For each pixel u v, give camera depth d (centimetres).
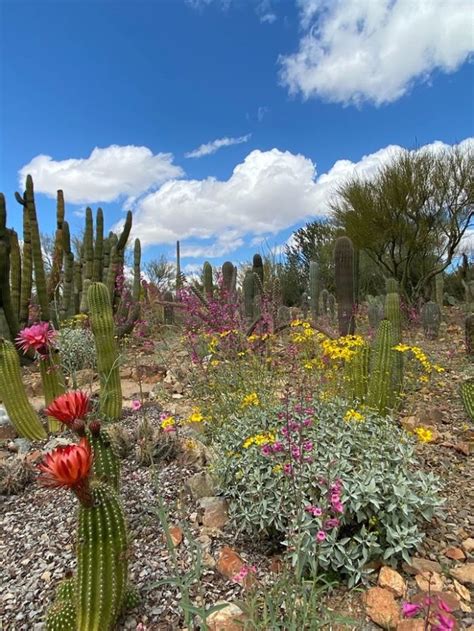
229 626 171
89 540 161
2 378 367
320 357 337
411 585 199
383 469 230
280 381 340
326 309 907
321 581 199
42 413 446
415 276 1330
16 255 655
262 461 243
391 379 367
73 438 367
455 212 1179
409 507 220
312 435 248
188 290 497
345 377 346
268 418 277
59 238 729
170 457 310
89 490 160
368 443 246
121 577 167
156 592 194
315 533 205
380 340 367
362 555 207
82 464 151
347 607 187
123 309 768
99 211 778
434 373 519
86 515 162
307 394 293
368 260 1495
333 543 201
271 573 202
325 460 230
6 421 414
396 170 1184
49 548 233
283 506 215
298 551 161
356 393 380
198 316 451
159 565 210
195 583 196
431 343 736
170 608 185
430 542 230
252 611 150
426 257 1288
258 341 397
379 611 179
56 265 726
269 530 229
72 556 225
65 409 182
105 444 212
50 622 172
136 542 226
